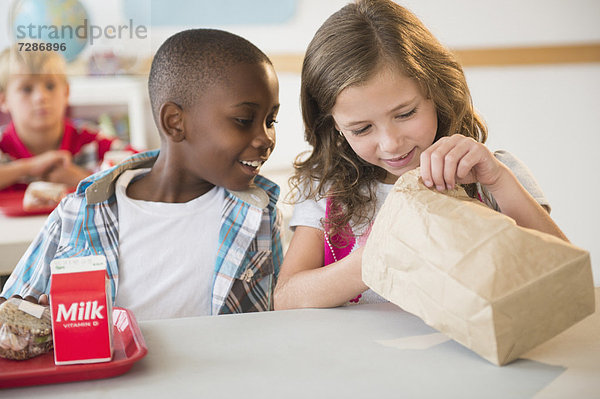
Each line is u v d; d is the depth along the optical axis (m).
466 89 1.13
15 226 1.70
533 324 0.66
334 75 1.00
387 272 0.74
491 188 0.90
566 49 3.27
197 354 0.75
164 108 1.08
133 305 1.12
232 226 1.15
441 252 0.69
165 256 1.13
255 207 1.15
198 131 1.07
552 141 3.38
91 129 2.77
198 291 1.14
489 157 0.85
